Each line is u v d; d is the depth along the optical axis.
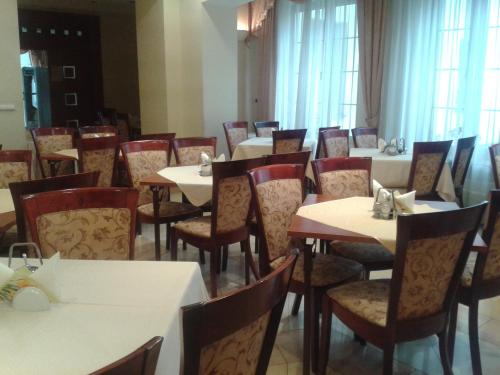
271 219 2.47
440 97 5.11
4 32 5.80
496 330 2.64
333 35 6.13
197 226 3.03
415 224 1.60
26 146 6.19
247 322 1.02
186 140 4.23
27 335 1.15
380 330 1.80
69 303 1.33
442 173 4.20
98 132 5.75
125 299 1.36
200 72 6.35
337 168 2.94
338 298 2.00
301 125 6.68
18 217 2.08
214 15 6.29
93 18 9.90
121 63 9.88
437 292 1.81
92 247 1.93
